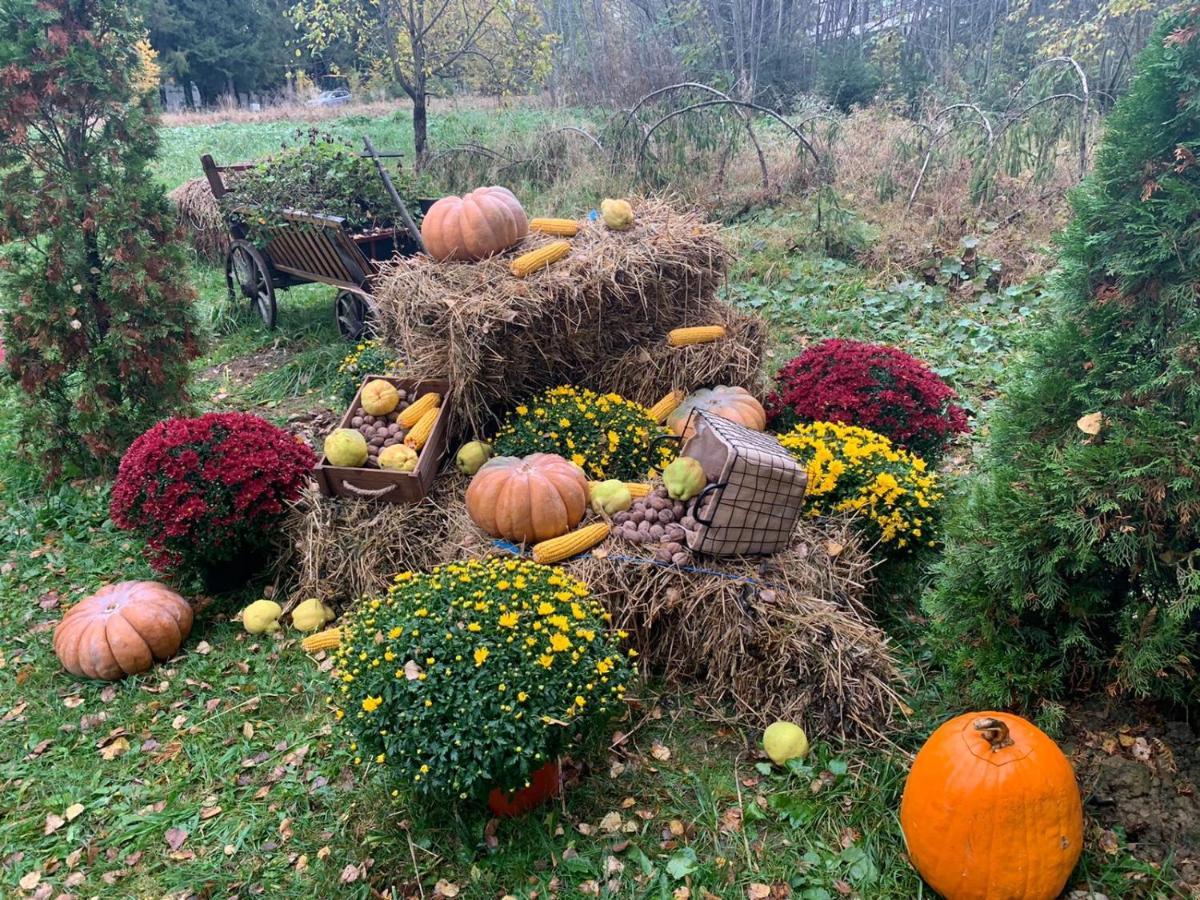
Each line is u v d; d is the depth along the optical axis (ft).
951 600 9.75
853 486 12.63
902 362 15.24
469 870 8.80
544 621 9.15
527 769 8.25
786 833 9.10
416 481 12.91
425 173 32.65
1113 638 9.23
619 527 11.45
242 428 13.50
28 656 12.76
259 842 9.41
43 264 16.58
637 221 16.07
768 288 24.98
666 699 10.94
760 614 10.53
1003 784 7.66
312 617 12.64
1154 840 8.38
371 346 19.02
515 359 14.46
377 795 9.73
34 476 17.81
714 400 15.05
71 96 16.07
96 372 17.04
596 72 52.75
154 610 12.34
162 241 17.43
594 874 8.71
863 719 10.12
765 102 49.55
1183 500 7.96
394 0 37.17
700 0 52.42
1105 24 36.63
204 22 108.47
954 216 26.81
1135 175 8.43
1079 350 8.97
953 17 52.47
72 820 9.87
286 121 64.90
